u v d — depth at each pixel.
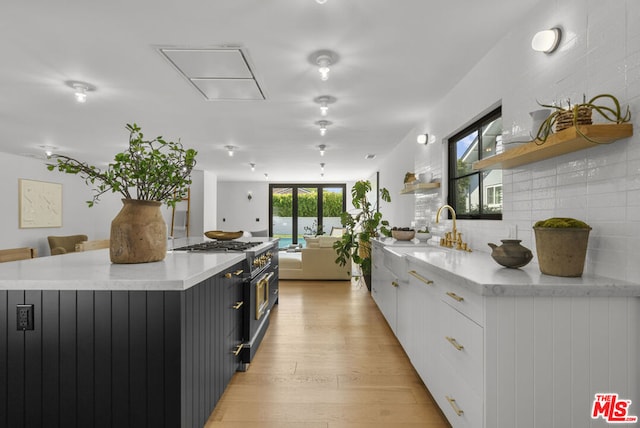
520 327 1.36
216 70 2.71
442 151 3.40
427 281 2.07
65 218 6.77
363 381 2.41
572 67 1.67
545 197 1.87
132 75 2.80
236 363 2.45
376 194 8.48
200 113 3.78
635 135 1.34
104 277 1.45
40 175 6.21
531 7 1.94
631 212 1.37
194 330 1.58
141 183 1.92
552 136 1.50
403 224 5.15
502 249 1.72
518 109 2.11
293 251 8.62
